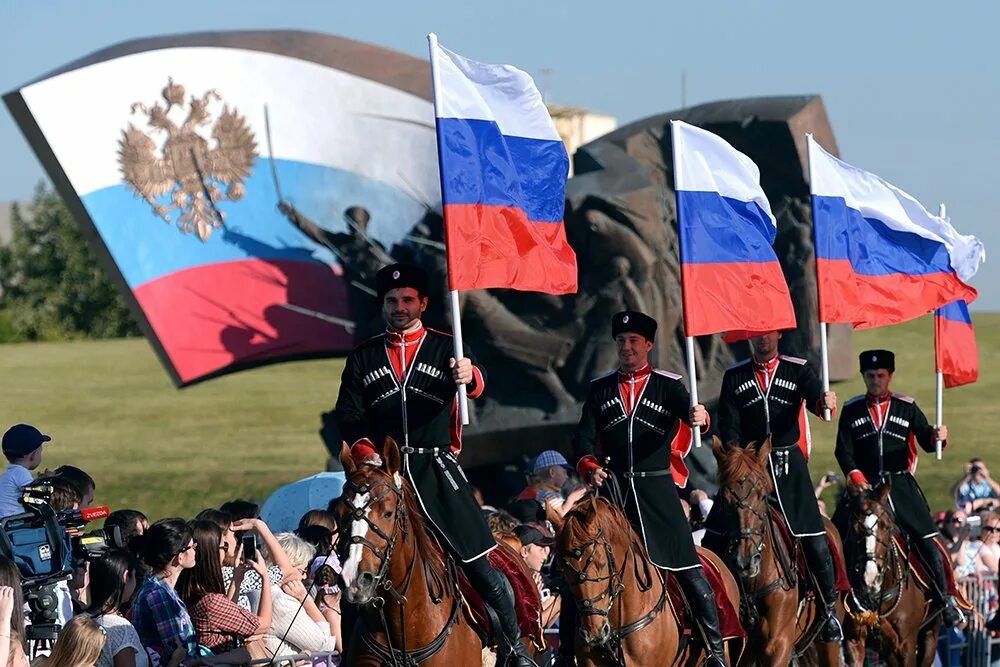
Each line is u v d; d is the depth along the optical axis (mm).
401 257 78812
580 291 79500
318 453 172250
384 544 28062
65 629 28297
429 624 30438
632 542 36250
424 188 79125
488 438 79312
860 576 47406
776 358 45250
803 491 44250
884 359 50688
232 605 35531
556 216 37281
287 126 77188
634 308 78938
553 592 38281
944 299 51469
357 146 78562
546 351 79000
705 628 37438
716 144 43406
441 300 78125
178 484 147750
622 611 35531
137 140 73188
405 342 31859
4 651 26969
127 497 139250
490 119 35688
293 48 78500
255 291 76875
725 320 42781
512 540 41562
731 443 41375
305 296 77812
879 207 50688
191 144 74688
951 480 140500
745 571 39531
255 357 77000
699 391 79750
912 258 51219
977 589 60656
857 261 49531
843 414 51656
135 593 35844
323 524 45125
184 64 74812
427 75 80500
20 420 197125
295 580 38250
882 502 48312
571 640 36875
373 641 30469
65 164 71375
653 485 37812
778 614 42562
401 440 31781
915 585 50562
